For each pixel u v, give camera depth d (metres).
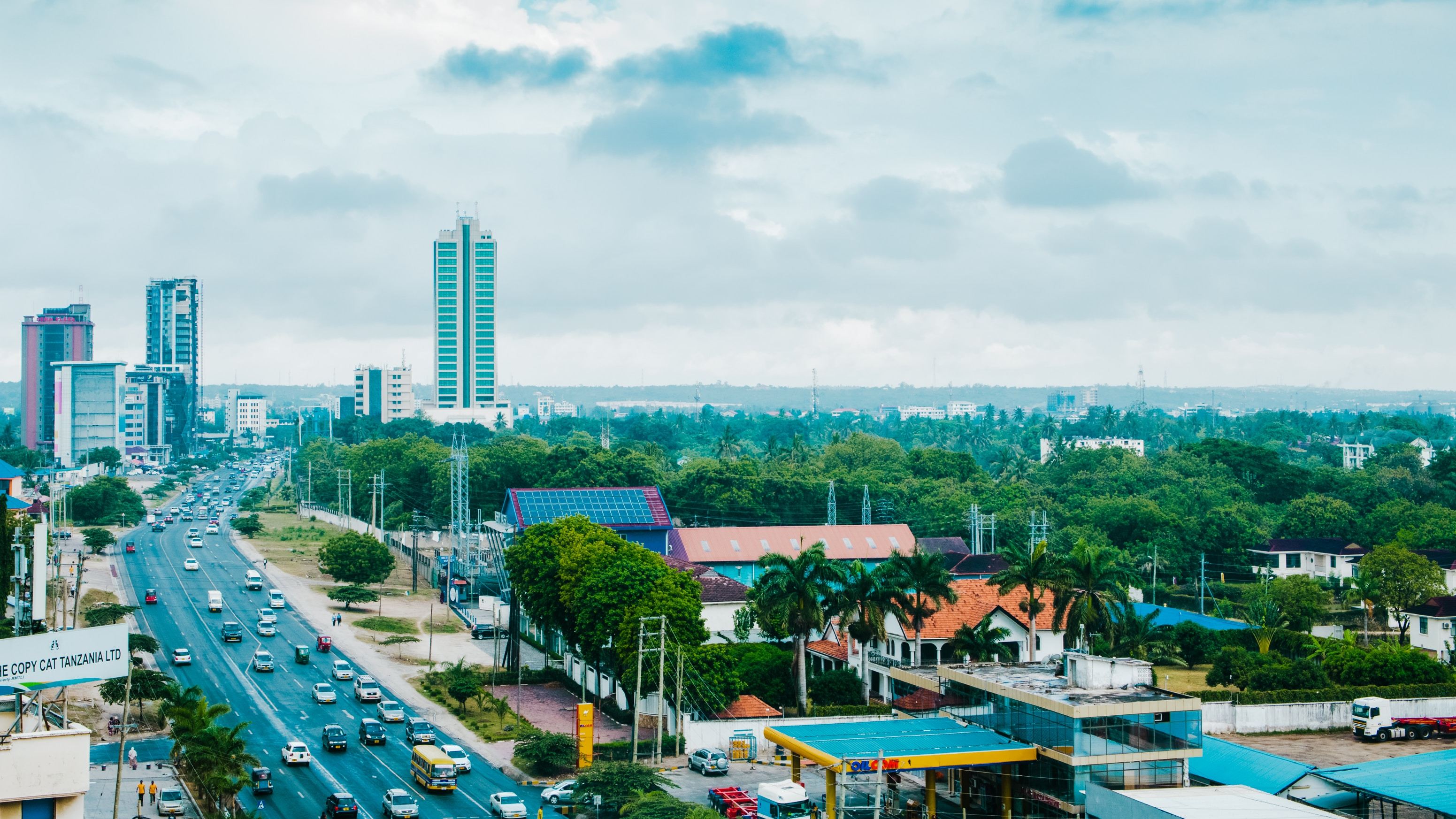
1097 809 91.31
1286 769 100.69
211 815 98.38
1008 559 138.88
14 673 61.41
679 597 134.88
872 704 136.75
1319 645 159.25
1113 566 136.75
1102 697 97.38
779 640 164.38
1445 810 88.25
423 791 109.62
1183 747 94.75
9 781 58.88
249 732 128.50
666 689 129.88
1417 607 181.12
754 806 102.94
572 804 104.38
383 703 135.88
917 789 110.31
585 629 141.75
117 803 88.00
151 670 135.88
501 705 136.25
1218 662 148.50
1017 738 100.06
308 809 103.75
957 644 140.88
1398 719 131.12
